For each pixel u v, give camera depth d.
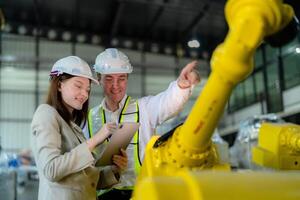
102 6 12.73
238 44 0.83
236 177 0.81
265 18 0.83
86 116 2.15
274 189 0.79
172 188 0.78
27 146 14.06
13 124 14.09
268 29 0.85
